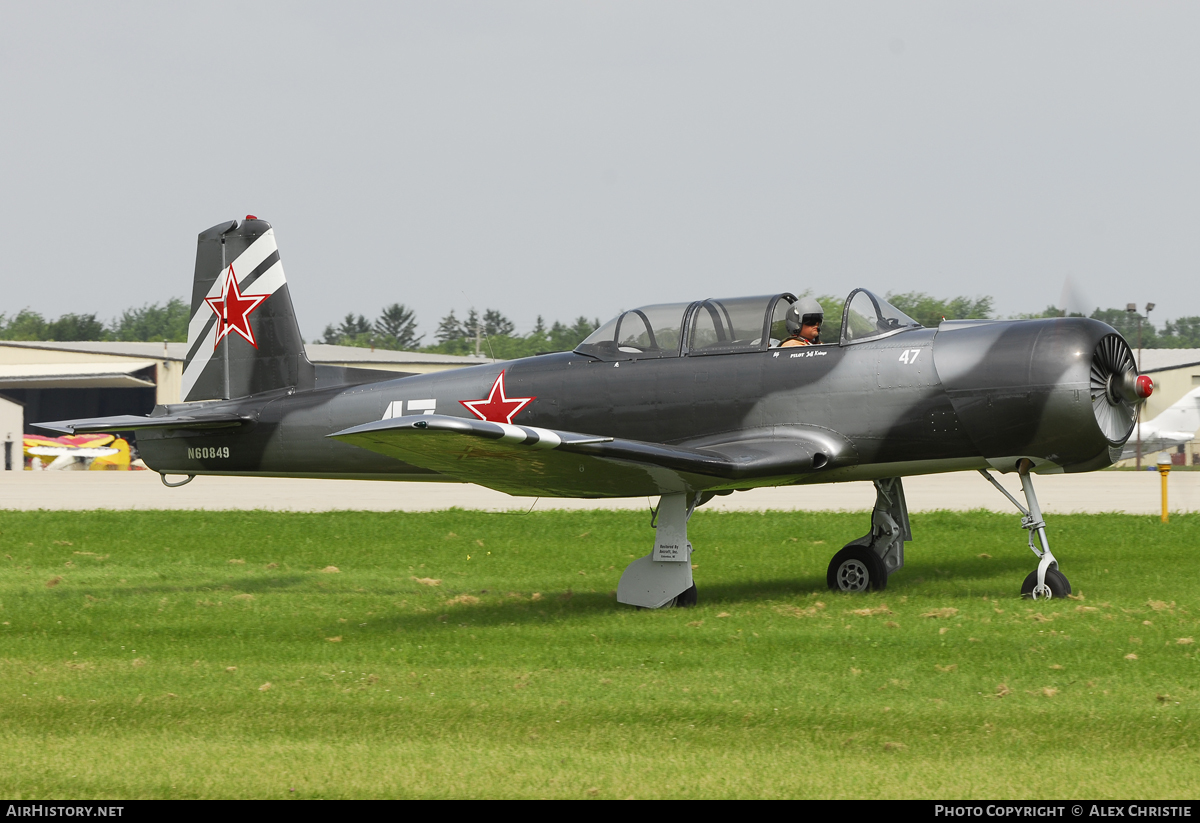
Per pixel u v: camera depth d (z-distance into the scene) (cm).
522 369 4056
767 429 3556
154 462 4834
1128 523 5325
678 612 3284
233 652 2752
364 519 5991
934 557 4506
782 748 1864
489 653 2697
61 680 2441
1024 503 7150
